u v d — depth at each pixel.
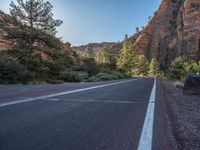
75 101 11.27
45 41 34.84
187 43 150.00
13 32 32.81
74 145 4.65
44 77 32.78
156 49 197.75
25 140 4.84
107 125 6.51
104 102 11.34
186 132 6.18
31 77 27.45
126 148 4.60
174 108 10.58
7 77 24.28
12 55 31.88
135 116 7.97
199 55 137.25
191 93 17.44
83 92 16.39
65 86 22.69
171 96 16.59
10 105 9.17
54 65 34.59
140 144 4.88
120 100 12.37
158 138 5.39
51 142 4.78
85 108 9.27
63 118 7.18
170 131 6.11
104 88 21.27
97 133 5.63
